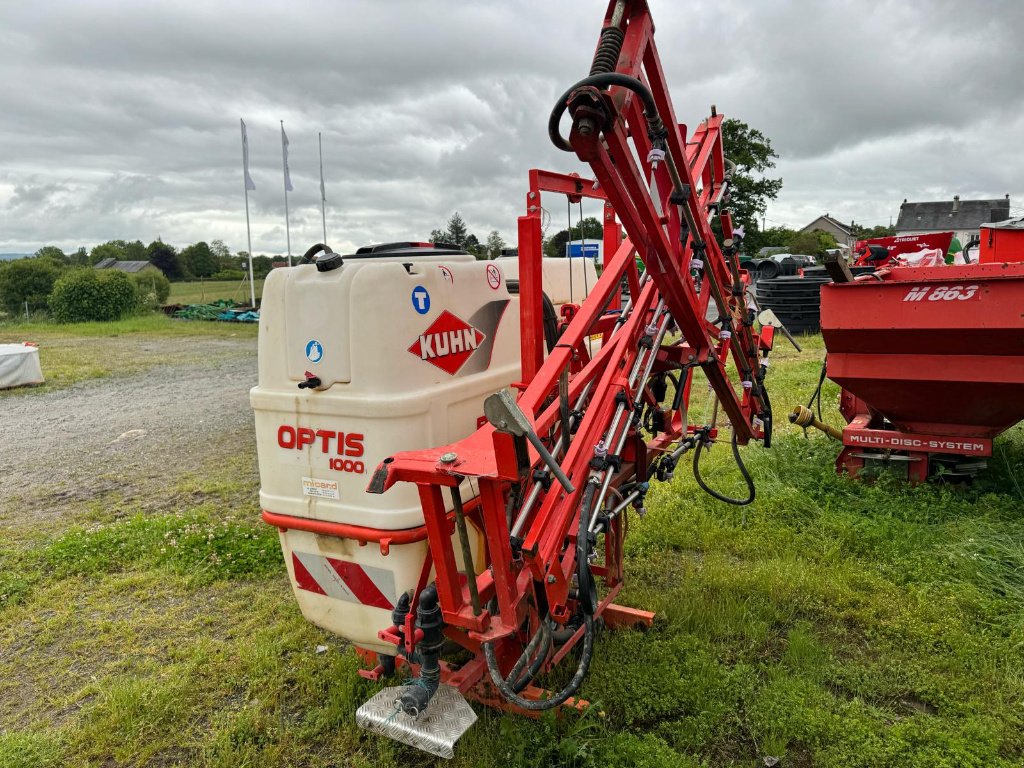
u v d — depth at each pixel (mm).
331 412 2910
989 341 4605
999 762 2773
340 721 3213
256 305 30891
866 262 6445
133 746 3135
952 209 67125
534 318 3092
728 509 5227
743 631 3760
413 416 2877
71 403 11297
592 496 2768
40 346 19859
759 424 4785
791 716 3068
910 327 4738
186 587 4598
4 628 4199
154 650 3900
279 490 3125
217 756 3084
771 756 2914
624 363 3229
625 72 2236
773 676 3369
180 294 47000
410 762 2979
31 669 3787
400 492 2854
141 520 5668
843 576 4234
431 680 2643
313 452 2996
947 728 2990
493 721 3129
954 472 5547
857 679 3332
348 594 3074
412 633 2633
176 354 17516
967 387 4898
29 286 32188
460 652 3453
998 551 4324
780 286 15695
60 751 3121
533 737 2961
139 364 15672
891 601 3982
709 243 3439
